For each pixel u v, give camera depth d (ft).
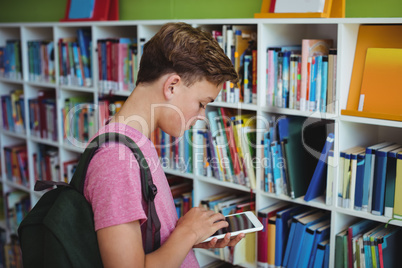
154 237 3.53
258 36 6.48
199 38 3.60
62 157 10.13
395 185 5.56
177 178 8.78
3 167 12.03
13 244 11.68
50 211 3.33
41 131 10.60
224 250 7.38
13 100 11.30
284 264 6.72
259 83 6.57
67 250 3.20
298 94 6.30
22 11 11.96
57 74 9.81
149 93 3.65
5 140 12.00
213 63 3.58
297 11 6.27
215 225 3.81
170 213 3.82
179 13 8.54
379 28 5.84
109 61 8.63
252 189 6.91
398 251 6.14
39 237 3.44
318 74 6.03
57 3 10.77
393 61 5.62
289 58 6.33
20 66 10.99
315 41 6.24
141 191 3.40
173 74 3.55
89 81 9.32
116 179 3.19
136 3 9.24
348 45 5.87
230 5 7.72
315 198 6.47
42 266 3.41
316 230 6.31
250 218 4.64
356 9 6.36
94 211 3.19
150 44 3.67
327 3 6.01
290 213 6.84
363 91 5.83
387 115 5.48
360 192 5.85
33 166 11.12
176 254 3.44
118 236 3.10
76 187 3.42
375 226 6.35
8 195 11.77
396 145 6.02
